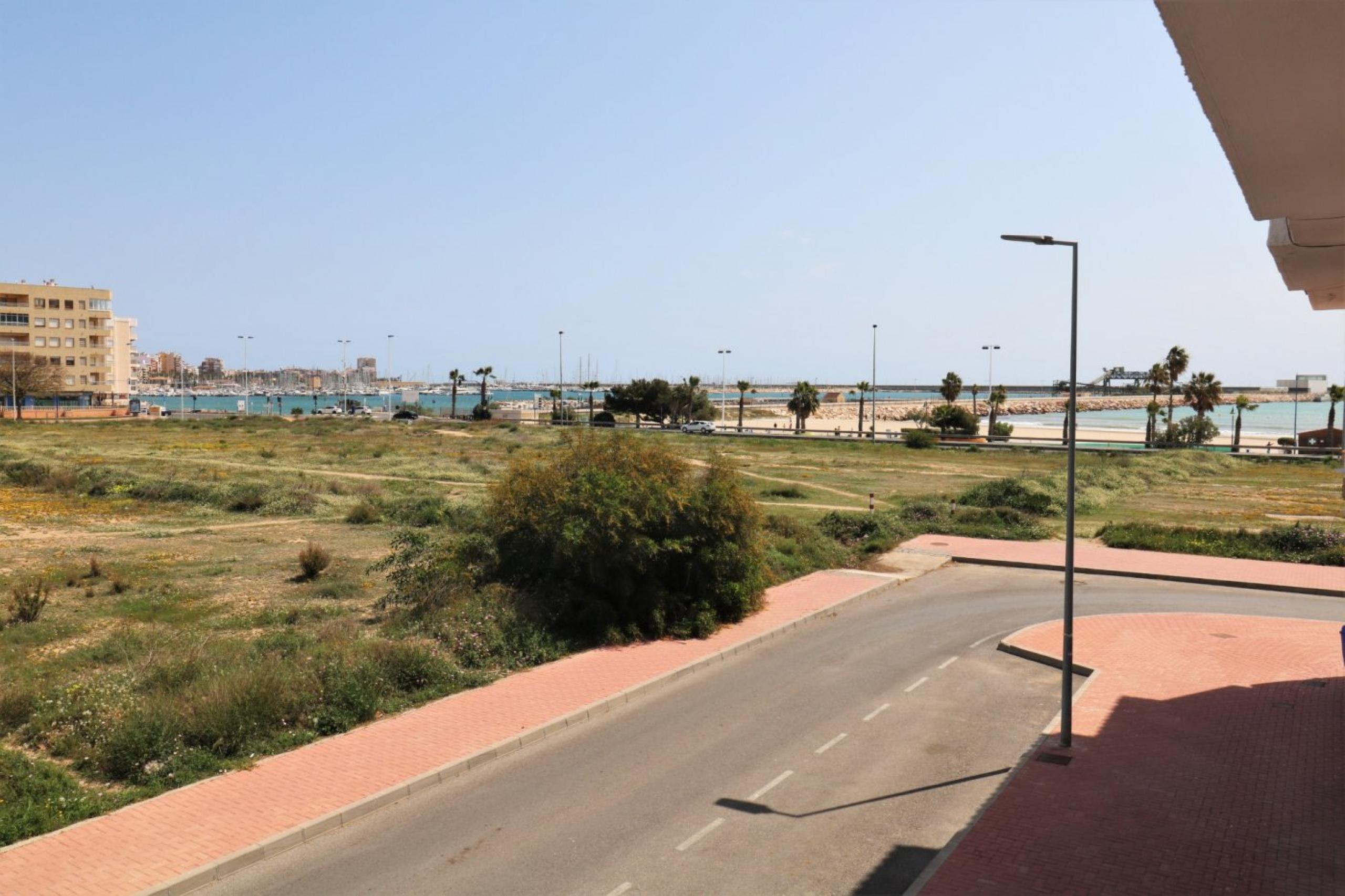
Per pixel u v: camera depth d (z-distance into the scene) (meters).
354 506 41.06
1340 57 6.14
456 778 13.56
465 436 90.94
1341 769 13.45
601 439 23.98
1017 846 11.08
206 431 94.62
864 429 143.25
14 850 10.85
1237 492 54.47
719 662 19.92
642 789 13.15
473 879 10.57
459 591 21.12
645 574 21.77
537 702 16.53
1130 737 14.87
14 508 41.03
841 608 25.06
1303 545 32.47
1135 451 80.06
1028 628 22.36
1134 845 11.11
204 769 13.28
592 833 11.75
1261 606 25.45
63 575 26.48
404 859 11.05
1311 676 18.30
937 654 20.59
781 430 117.69
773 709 16.80
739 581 22.81
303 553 27.08
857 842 11.54
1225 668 18.98
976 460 72.94
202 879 10.38
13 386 113.00
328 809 12.07
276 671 15.84
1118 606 25.42
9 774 12.55
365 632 20.62
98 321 134.62
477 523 25.22
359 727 15.20
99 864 10.53
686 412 127.56
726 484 23.06
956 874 10.39
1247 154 7.95
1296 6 5.52
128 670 17.08
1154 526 36.50
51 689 15.80
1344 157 7.92
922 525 38.00
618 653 19.89
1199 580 28.67
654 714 16.50
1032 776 13.28
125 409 127.38
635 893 10.27
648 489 21.58
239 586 25.77
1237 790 12.72
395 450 71.88
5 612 22.45
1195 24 5.85
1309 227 9.95
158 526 37.38
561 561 21.14
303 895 10.20
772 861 11.03
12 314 126.62
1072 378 14.21
